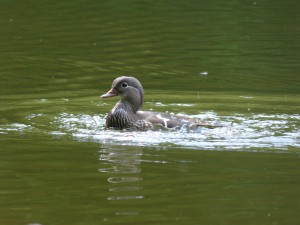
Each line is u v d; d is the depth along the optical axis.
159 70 22.28
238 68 22.61
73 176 12.46
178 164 13.16
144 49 24.66
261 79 21.38
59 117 16.94
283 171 12.73
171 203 11.16
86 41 25.38
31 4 30.44
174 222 10.39
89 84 20.64
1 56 23.48
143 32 26.66
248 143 14.61
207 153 13.88
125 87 16.39
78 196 11.45
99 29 26.92
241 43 25.42
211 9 30.23
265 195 11.46
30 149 14.16
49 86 20.33
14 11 29.20
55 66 22.55
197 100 18.81
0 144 14.51
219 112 17.45
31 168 12.90
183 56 23.95
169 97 19.20
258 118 16.75
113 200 11.27
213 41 25.64
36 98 18.94
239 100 18.83
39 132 15.52
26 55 23.62
